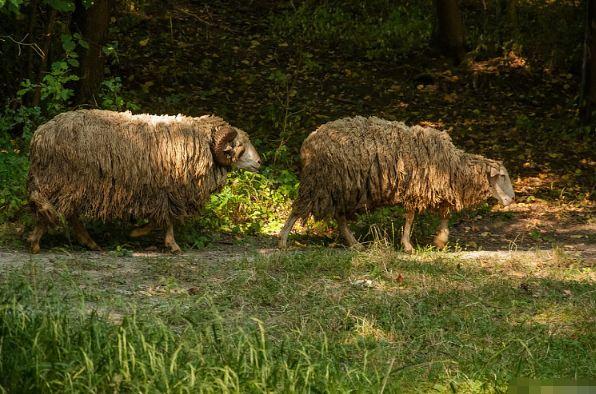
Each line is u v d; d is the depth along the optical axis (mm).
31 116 16547
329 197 12945
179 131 12039
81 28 17609
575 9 26688
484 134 21266
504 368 8211
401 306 9953
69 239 12203
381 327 9328
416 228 14992
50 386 6723
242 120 20719
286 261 11695
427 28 26391
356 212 13289
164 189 12023
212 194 13070
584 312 10219
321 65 24375
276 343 8516
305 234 14484
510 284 11219
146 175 11859
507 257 13055
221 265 11523
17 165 13891
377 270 11391
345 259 11859
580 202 17953
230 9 27297
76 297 9289
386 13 27719
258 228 14516
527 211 17266
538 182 18906
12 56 18438
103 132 11695
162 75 22375
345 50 25422
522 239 15297
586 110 21891
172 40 24297
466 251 13781
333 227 14812
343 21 26938
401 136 13055
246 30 26062
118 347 7137
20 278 9617
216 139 12266
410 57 25094
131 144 11773
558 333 9508
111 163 11688
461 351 8688
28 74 17328
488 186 13383
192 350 7344
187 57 23656
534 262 12758
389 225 14828
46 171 11602
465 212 16750
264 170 16469
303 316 9461
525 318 9930
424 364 8117
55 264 10828
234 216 14844
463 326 9469
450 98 22938
